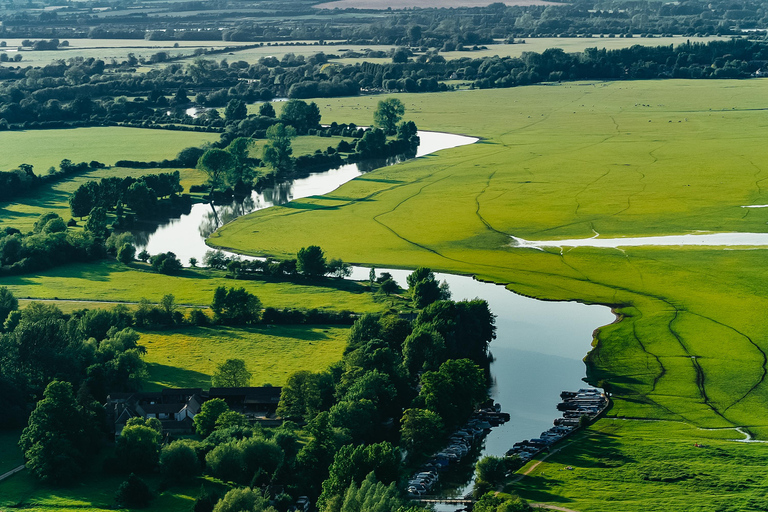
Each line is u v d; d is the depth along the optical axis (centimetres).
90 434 16625
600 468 15812
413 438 16750
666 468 15650
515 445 17138
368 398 17788
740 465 15725
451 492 15538
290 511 14538
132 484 14750
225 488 15388
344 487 14512
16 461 16412
